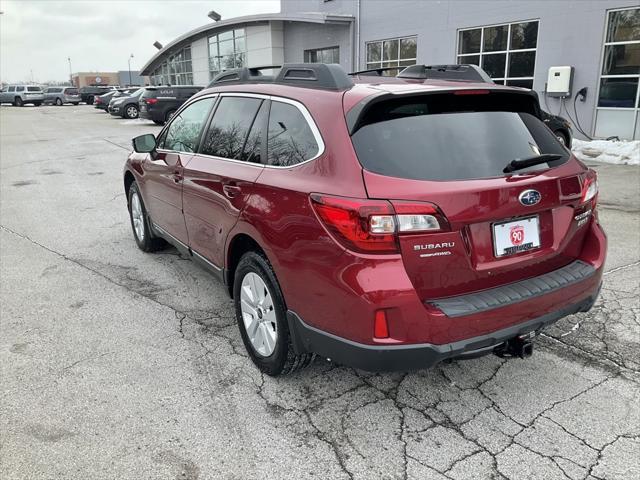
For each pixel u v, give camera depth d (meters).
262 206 2.97
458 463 2.53
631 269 4.86
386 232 2.38
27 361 3.48
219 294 4.59
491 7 14.68
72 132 21.02
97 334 3.86
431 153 2.60
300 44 23.64
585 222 3.07
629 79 12.26
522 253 2.72
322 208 2.54
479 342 2.55
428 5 16.59
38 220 7.23
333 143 2.66
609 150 11.62
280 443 2.69
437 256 2.46
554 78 13.29
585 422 2.80
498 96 2.99
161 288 4.73
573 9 12.83
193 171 3.88
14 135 20.06
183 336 3.82
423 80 3.30
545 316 2.74
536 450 2.60
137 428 2.80
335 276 2.51
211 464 2.55
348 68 20.70
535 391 3.08
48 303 4.42
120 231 6.63
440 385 3.17
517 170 2.70
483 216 2.51
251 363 3.43
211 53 30.88
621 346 3.54
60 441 2.71
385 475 2.46
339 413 2.92
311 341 2.77
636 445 2.62
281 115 3.15
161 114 22.83
